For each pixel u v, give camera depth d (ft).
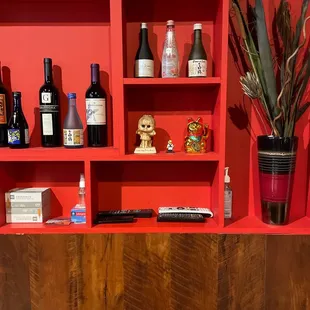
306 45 3.83
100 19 3.94
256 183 4.06
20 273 3.56
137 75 3.57
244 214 4.06
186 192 4.11
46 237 3.51
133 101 4.01
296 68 3.81
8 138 3.73
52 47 3.98
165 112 4.03
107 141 3.97
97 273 3.55
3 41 3.96
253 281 3.54
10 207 3.71
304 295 3.56
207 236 3.49
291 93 3.46
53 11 3.93
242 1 3.83
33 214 3.72
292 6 3.86
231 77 3.92
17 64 3.99
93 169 3.71
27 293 3.59
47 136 3.80
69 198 4.10
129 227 3.55
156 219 3.81
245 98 3.95
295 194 4.07
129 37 3.93
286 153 3.47
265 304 3.57
